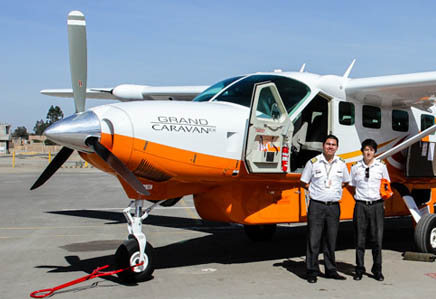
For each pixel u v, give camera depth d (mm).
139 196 5488
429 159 8062
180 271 5902
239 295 4867
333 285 5266
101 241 8000
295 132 6766
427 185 8391
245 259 6660
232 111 5793
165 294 4891
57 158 5652
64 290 5039
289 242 8039
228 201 6004
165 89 9273
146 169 5254
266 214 6152
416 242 6875
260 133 5613
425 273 5848
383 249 7523
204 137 5395
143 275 5328
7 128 65875
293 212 6371
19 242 7902
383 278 5496
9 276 5664
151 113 5176
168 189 5766
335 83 6750
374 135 7324
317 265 5402
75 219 10562
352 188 6879
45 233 8805
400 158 7742
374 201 5418
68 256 6805
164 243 7918
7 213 11453
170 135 5184
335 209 5387
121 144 4969
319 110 6996
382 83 6559
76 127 4832
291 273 5820
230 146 5621
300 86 6488
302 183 5504
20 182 20078
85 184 19672
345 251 7301
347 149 6930
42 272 5867
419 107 7871
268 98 5871
